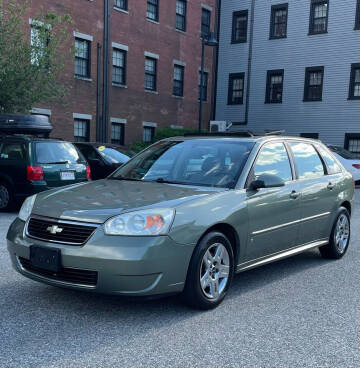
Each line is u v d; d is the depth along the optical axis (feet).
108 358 10.57
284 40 85.81
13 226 14.24
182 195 13.93
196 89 86.02
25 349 10.95
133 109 73.20
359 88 79.82
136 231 12.26
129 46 71.51
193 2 83.10
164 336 11.86
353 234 27.09
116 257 11.98
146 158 17.99
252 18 88.33
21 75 41.73
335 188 20.29
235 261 14.96
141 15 73.15
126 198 13.69
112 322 12.73
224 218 13.94
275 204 16.31
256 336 12.05
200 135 18.99
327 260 20.88
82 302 14.25
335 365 10.54
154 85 77.46
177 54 80.79
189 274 13.16
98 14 66.13
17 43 43.16
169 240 12.48
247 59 89.56
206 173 15.92
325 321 13.25
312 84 84.12
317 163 20.03
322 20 82.48
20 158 31.19
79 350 10.95
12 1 44.29
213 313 13.65
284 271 18.79
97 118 67.10
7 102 42.55
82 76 65.05
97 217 12.53
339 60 80.79
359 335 12.31
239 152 16.43
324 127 82.79
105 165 40.81
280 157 17.69
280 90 87.04
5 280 16.33
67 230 12.69
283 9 85.87
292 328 12.66
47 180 31.35
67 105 58.39
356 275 18.33
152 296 12.53
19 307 13.74
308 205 18.29
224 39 91.97
